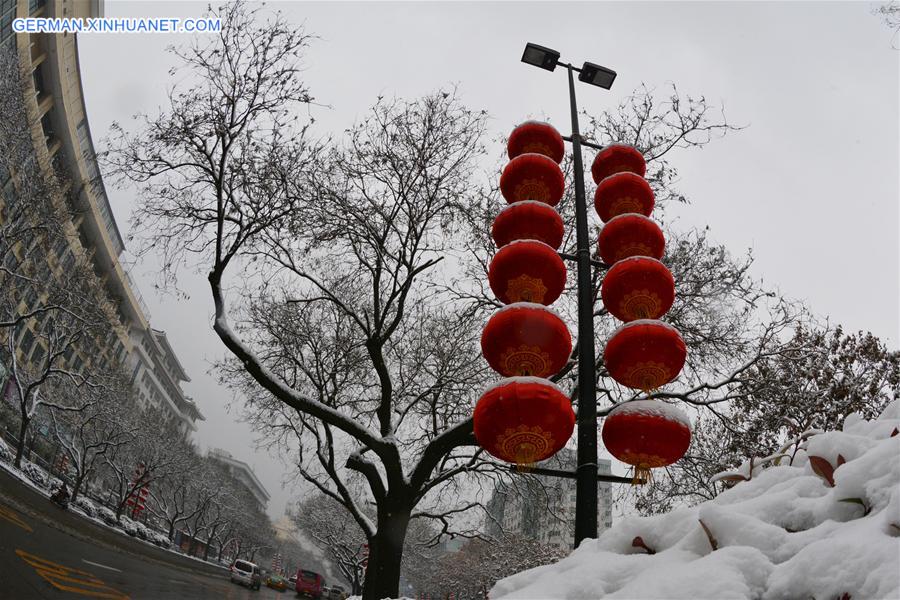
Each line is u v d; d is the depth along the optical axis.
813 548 1.94
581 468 4.21
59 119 45.06
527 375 3.92
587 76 6.99
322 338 14.38
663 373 4.03
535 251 4.38
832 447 2.66
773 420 10.12
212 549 86.94
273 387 9.40
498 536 30.61
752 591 1.99
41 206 26.27
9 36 36.34
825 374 11.48
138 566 23.52
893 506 1.89
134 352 76.69
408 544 38.12
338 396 14.83
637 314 4.40
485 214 11.58
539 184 5.29
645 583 2.17
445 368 12.93
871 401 11.31
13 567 12.61
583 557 2.74
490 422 3.61
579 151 6.04
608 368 4.23
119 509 42.50
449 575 45.75
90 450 47.81
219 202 9.90
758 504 2.53
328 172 11.18
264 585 54.53
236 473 117.38
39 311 28.39
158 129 10.05
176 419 98.25
